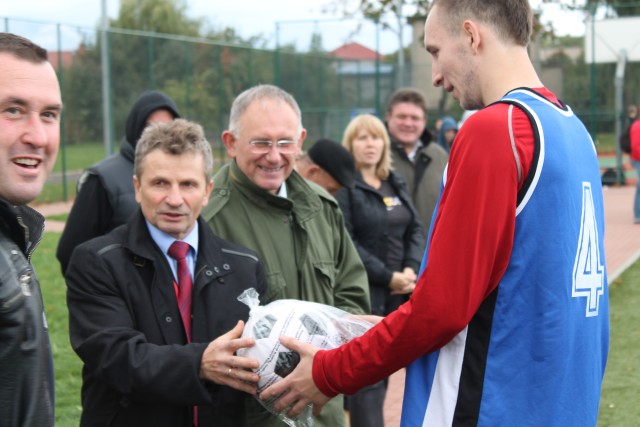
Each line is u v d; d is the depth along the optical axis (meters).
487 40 2.42
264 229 3.31
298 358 2.57
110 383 2.62
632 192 20.69
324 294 3.37
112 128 19.42
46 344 1.88
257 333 2.61
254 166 3.29
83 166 19.25
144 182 2.79
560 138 2.30
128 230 2.80
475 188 2.23
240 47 23.19
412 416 2.38
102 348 2.62
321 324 2.65
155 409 2.73
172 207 2.77
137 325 2.74
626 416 5.62
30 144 2.01
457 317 2.23
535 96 2.36
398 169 5.66
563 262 2.29
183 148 2.79
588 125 23.31
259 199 3.33
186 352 2.59
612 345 7.41
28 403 1.77
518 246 2.27
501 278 2.28
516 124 2.26
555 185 2.27
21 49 2.03
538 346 2.28
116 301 2.70
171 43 20.94
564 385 2.31
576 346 2.37
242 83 23.33
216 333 2.80
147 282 2.77
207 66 22.05
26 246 1.97
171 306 2.76
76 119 18.94
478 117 2.28
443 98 26.11
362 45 26.45
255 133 3.26
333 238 3.53
